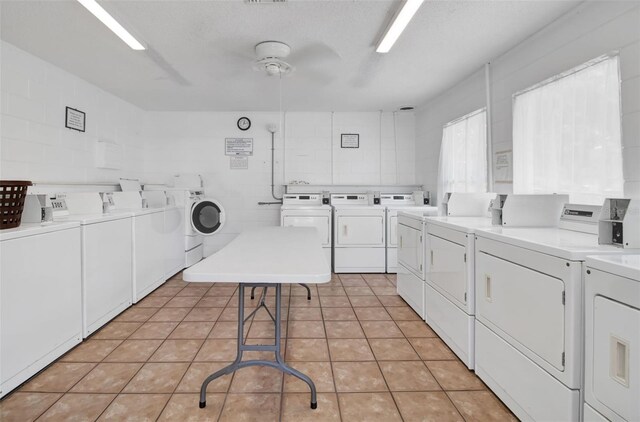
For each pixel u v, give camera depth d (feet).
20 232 6.02
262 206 17.48
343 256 15.08
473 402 5.81
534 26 8.26
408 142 17.67
